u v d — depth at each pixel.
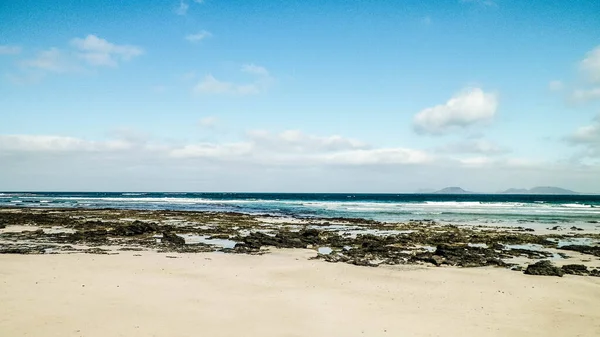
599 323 12.42
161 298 13.77
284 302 13.86
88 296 13.62
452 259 22.06
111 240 28.30
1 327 10.52
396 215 57.84
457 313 13.19
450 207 77.81
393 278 18.08
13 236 29.45
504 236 32.38
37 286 14.63
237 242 28.83
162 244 26.88
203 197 147.75
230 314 12.38
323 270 19.42
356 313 12.87
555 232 37.22
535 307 14.05
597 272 19.70
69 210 59.34
